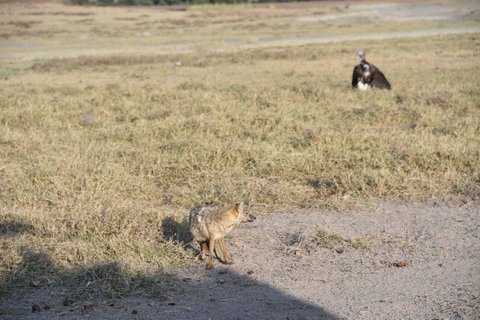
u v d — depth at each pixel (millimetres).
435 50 39125
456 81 23047
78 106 19500
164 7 116875
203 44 51188
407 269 7250
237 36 60125
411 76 25500
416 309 6117
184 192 10680
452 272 7105
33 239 8094
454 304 6191
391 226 8922
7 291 6582
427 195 10383
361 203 10141
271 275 7160
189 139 13984
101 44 54094
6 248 7527
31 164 12078
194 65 35562
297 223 9195
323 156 12500
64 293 6594
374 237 8438
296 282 6926
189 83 24297
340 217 9438
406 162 11992
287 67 32531
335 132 14406
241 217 7188
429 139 13375
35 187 10625
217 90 22188
